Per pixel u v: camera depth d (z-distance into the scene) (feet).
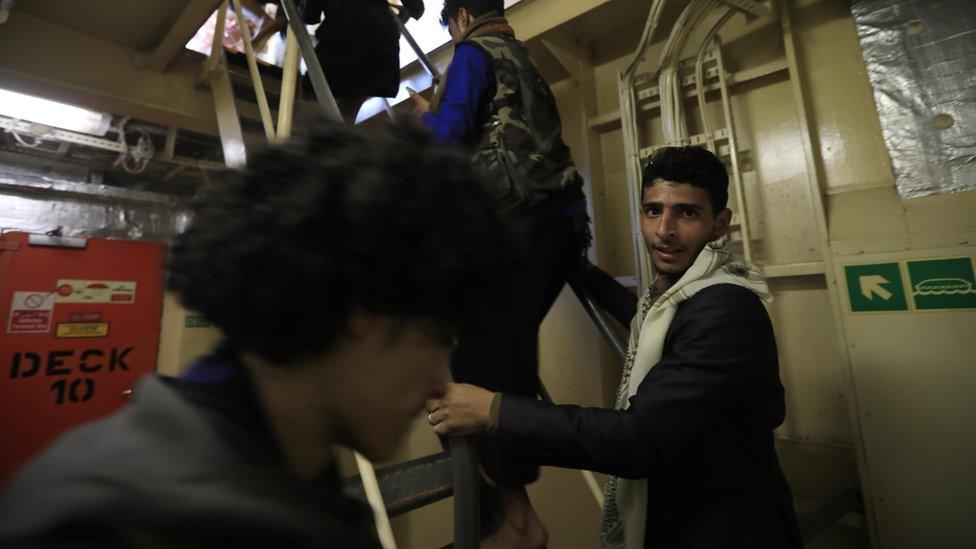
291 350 0.74
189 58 5.35
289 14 3.23
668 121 5.25
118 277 7.74
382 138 0.84
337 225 0.71
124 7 4.34
